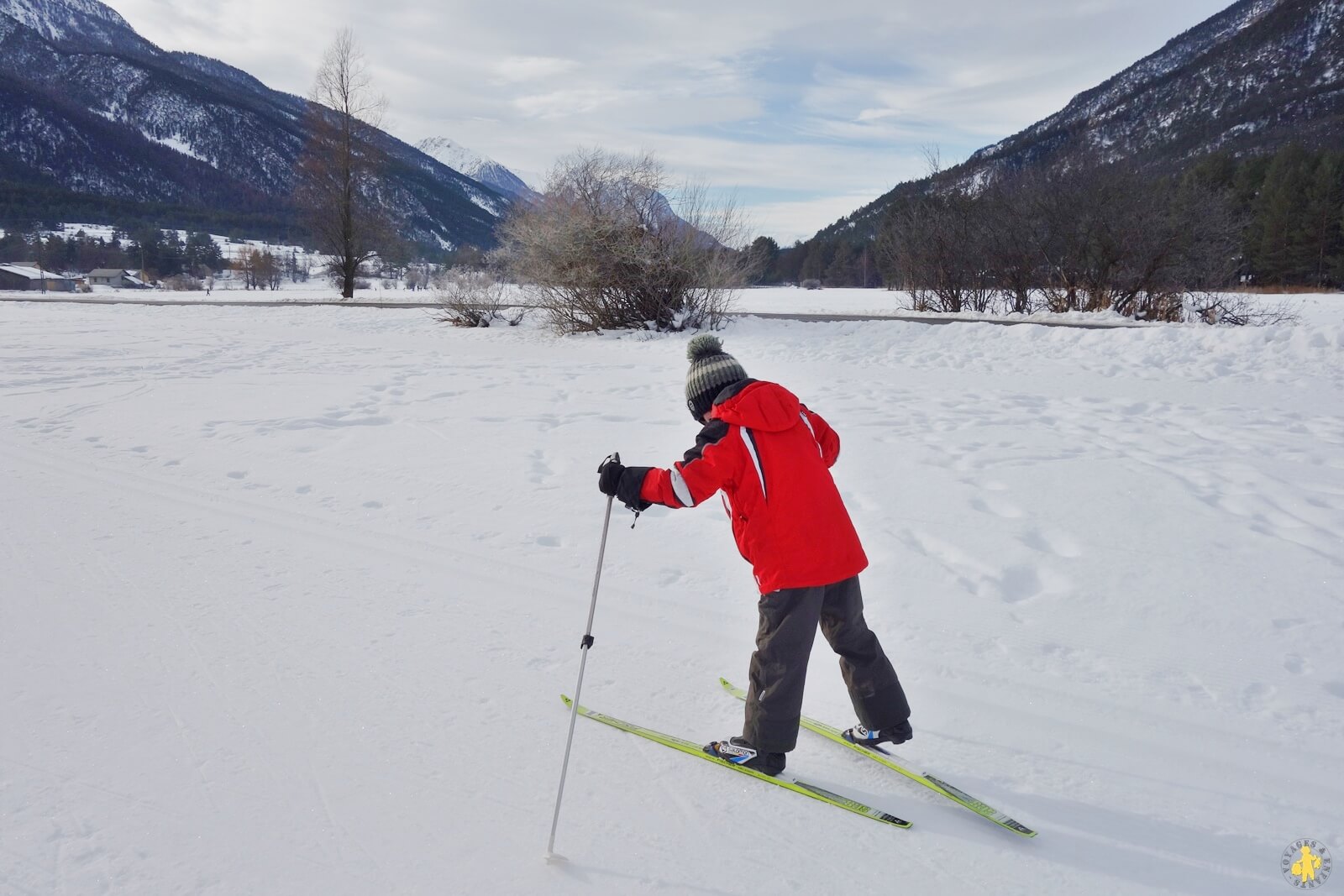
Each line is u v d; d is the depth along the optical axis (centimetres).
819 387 1045
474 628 388
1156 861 237
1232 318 1756
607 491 273
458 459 675
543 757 288
